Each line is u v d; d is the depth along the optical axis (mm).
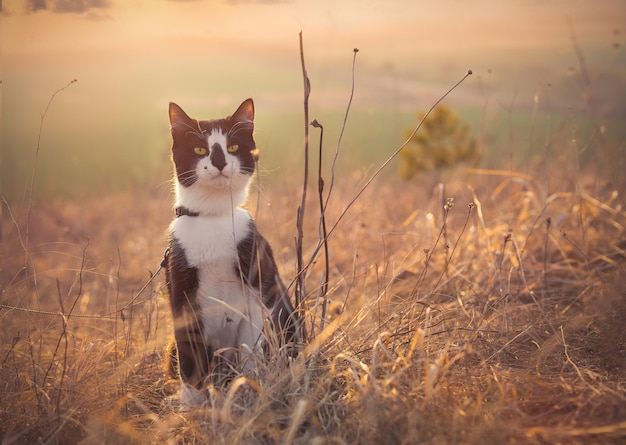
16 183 8695
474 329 3625
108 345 3779
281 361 3305
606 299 4113
